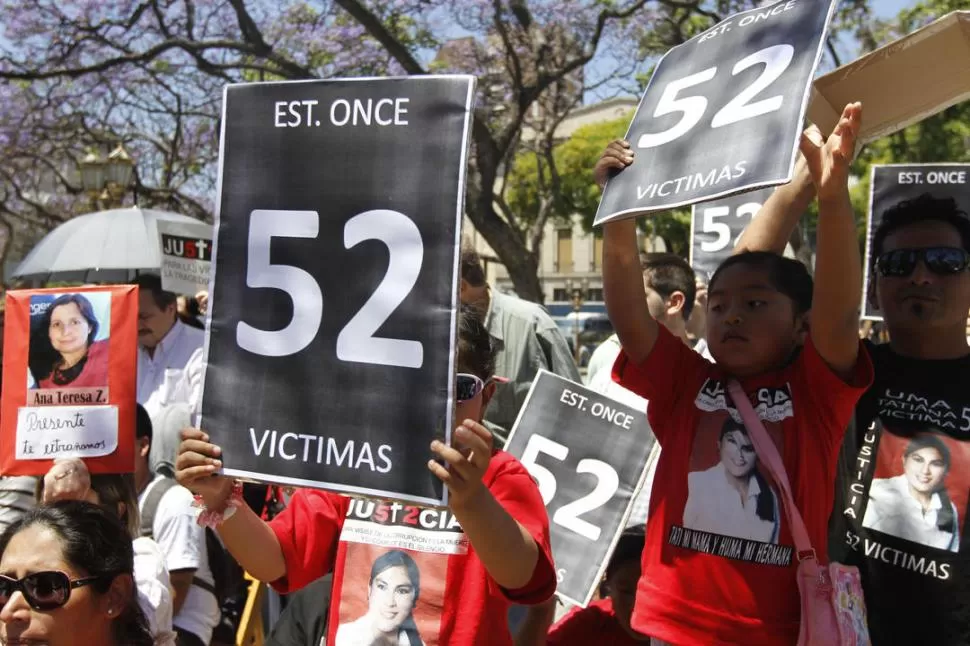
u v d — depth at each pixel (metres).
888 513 2.99
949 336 3.11
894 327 3.17
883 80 2.83
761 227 3.50
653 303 4.66
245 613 4.55
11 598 2.53
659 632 2.77
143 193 19.06
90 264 8.36
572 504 3.85
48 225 21.36
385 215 2.33
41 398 3.96
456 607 2.59
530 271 15.84
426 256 2.29
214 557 4.22
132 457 3.93
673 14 16.14
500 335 5.02
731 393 2.88
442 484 2.21
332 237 2.37
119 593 2.64
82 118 17.83
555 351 5.11
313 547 2.71
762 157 2.40
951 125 17.56
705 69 2.70
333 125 2.39
